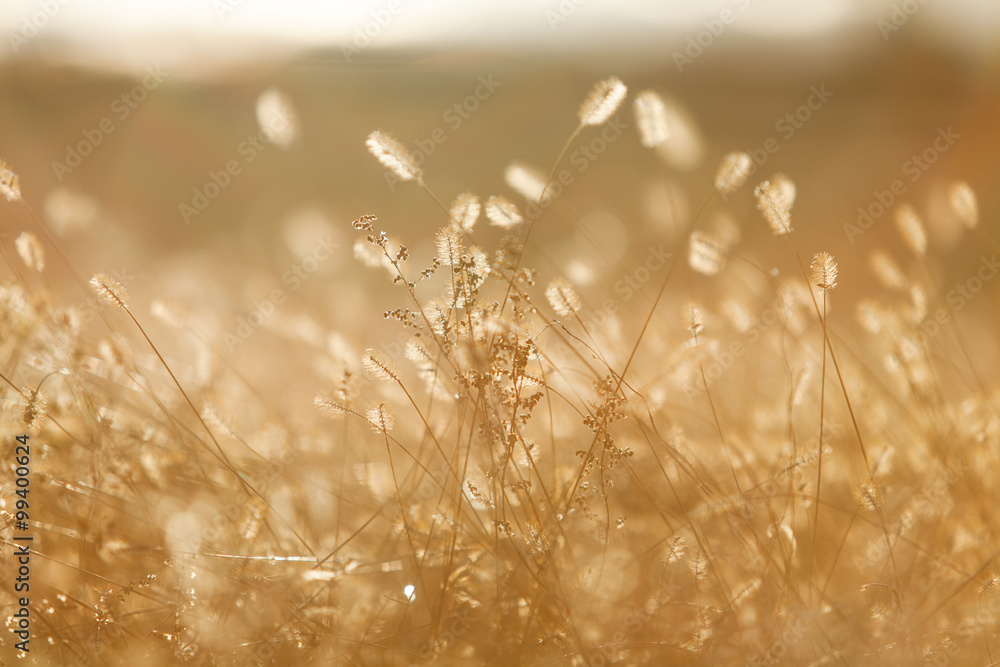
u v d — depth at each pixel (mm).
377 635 1276
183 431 1363
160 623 1271
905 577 1293
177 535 1298
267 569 1290
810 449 1312
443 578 1276
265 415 1445
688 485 1333
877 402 1415
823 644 1264
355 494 1353
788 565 1276
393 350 1500
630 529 1326
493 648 1271
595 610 1284
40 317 1347
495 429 1271
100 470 1314
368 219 1277
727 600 1279
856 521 1335
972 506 1325
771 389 1472
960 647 1266
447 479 1292
